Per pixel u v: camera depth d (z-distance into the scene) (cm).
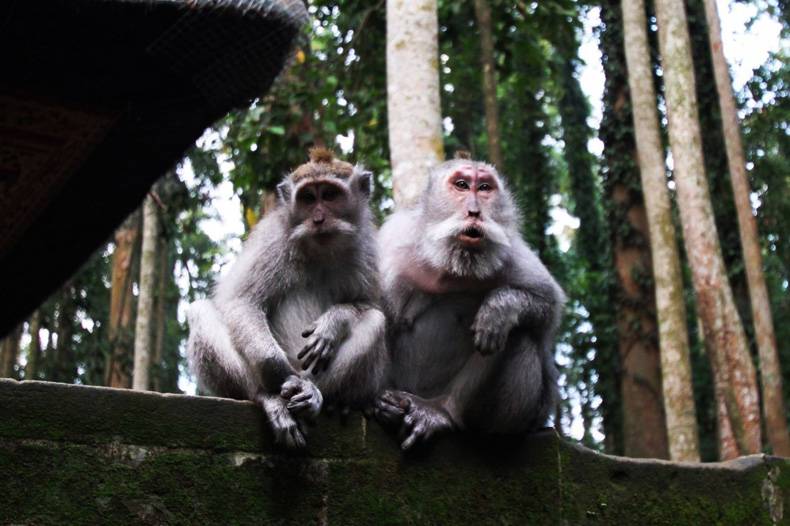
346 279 580
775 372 1320
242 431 477
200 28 472
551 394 604
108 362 2216
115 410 452
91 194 583
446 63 1831
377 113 1497
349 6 1522
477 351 564
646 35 1406
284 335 571
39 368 2334
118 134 542
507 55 1598
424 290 593
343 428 504
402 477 511
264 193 1396
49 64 491
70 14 457
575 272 2709
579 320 2350
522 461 541
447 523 514
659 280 1303
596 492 559
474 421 565
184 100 527
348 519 492
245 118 1386
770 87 2014
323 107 1467
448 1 1539
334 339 522
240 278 559
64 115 524
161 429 459
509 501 532
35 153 545
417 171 980
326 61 1522
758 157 2023
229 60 495
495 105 1459
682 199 1252
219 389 536
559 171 2861
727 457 1192
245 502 469
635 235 2028
